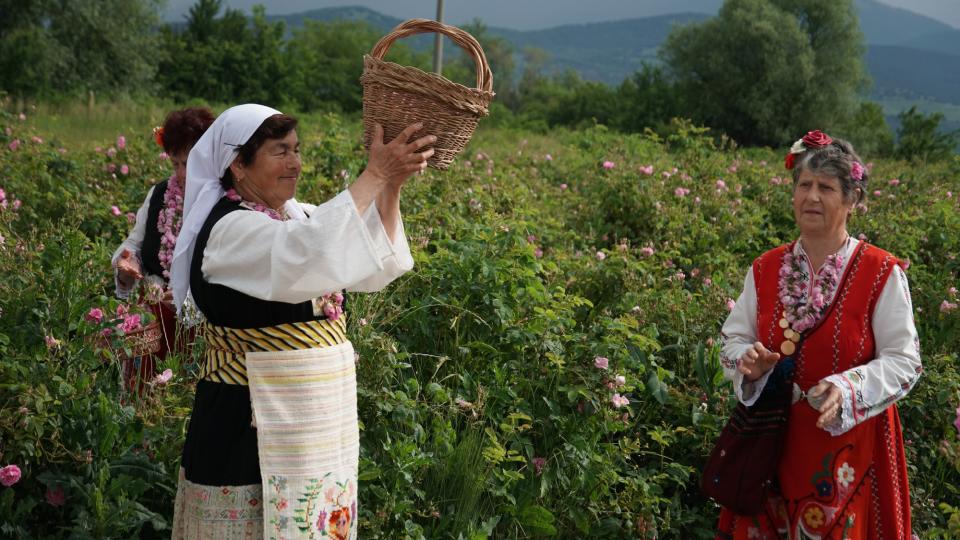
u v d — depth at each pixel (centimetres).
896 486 312
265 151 247
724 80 4747
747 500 313
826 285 312
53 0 3178
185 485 254
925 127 3117
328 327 253
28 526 310
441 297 444
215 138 252
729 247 696
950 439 452
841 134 4628
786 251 326
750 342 331
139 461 319
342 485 250
